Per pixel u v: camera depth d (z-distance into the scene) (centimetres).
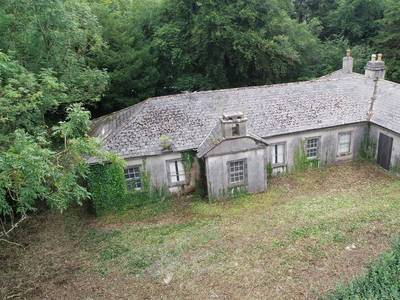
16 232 1702
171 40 3484
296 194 1909
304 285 1162
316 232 1459
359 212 1598
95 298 1195
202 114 2059
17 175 1052
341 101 2266
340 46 4184
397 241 1290
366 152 2280
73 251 1516
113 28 3397
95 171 1808
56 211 1930
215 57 3406
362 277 1139
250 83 3719
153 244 1518
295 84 2355
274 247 1389
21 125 1838
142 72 3506
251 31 3225
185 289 1200
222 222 1656
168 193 1967
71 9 2383
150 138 1911
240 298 1130
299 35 3716
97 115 3700
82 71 2692
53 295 1222
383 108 2162
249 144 1856
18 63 1894
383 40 3866
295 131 2055
